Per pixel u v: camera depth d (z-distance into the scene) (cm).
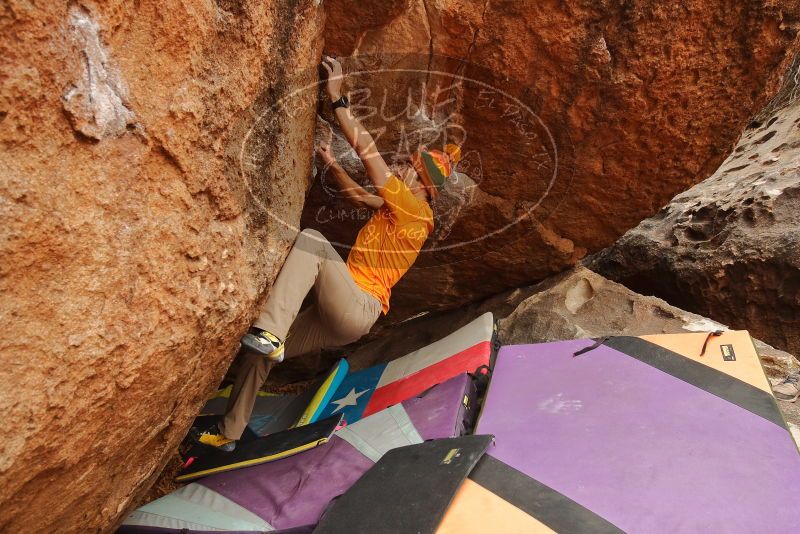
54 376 124
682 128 296
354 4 230
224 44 167
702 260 454
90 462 148
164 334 154
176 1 145
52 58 117
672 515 192
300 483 241
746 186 486
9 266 114
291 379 470
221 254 177
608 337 296
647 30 260
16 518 135
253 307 205
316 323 290
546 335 355
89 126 127
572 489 205
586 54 263
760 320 433
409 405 279
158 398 164
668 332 340
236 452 277
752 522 187
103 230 133
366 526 196
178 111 151
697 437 222
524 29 254
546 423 244
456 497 202
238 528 221
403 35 246
